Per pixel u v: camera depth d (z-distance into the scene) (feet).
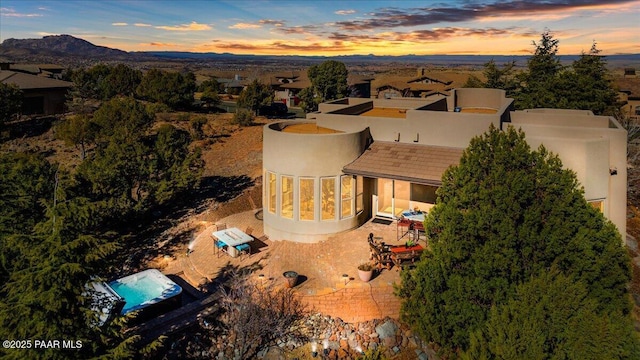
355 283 62.85
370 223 82.23
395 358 54.80
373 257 68.23
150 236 90.38
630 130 128.06
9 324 39.47
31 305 39.65
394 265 66.59
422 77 320.70
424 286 48.70
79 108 202.49
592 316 37.19
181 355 56.03
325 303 60.49
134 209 94.89
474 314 45.91
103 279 47.11
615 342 36.27
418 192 83.56
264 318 55.06
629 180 107.96
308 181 76.13
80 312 42.83
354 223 79.36
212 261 75.66
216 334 59.21
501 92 109.81
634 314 63.16
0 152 143.23
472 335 41.50
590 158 65.10
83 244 42.96
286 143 76.18
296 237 77.87
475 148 52.80
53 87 201.36
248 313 54.65
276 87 325.83
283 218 78.95
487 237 47.93
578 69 154.20
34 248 41.96
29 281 40.04
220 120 190.29
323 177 76.02
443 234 50.01
